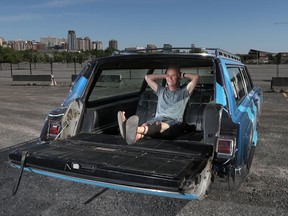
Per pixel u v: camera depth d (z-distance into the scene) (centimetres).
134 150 337
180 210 346
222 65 370
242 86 480
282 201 364
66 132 382
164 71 598
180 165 288
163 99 457
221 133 312
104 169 284
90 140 374
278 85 1474
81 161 297
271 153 543
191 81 449
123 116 363
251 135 401
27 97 1374
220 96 342
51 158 309
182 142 358
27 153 323
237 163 314
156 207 354
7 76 2861
